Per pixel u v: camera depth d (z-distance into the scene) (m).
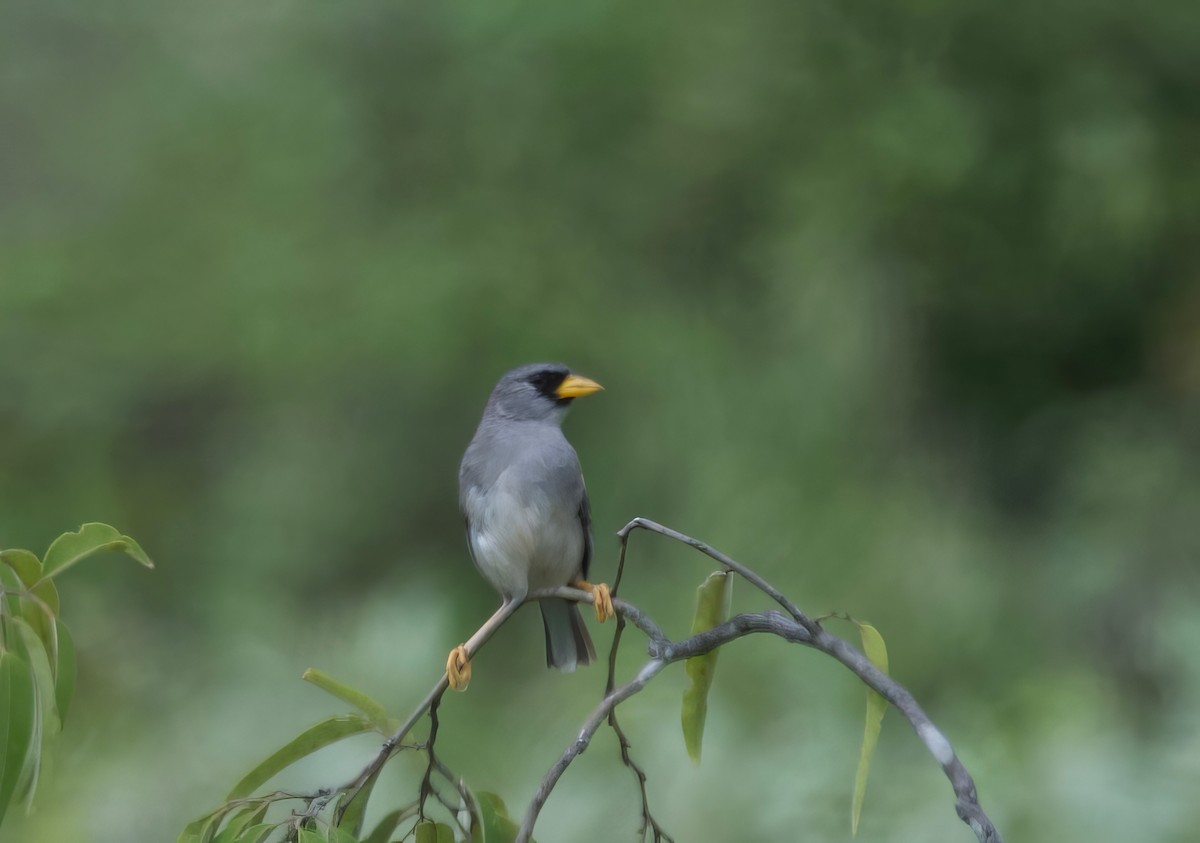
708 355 15.19
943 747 3.68
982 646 11.88
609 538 14.45
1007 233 15.21
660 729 9.14
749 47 16.44
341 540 15.47
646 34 16.38
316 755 8.33
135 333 16.72
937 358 15.25
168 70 18.00
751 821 8.42
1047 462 14.87
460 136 17.09
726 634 3.98
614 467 14.98
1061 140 14.93
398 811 4.19
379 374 16.16
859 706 9.98
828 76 16.03
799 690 10.27
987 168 15.04
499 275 16.16
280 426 16.39
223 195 17.48
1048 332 15.48
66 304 16.91
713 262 16.42
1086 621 12.41
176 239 17.33
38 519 15.28
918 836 8.17
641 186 16.73
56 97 18.45
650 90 16.55
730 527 13.57
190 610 13.52
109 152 18.14
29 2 18.42
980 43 15.44
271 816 7.75
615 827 8.48
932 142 14.91
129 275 17.09
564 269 16.28
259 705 9.72
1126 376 15.47
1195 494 13.36
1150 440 14.19
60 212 17.92
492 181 16.94
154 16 18.30
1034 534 13.83
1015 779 8.55
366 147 17.22
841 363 14.52
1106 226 14.78
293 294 16.52
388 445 15.92
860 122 15.57
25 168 18.14
